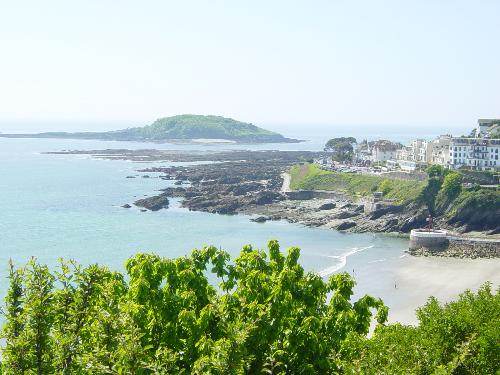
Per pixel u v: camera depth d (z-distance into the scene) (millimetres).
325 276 115938
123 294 32250
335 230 169000
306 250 141375
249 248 37500
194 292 31000
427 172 195250
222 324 27891
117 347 23922
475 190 174250
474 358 31172
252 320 28453
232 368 23500
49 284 26078
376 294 104188
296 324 30406
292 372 29125
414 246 146125
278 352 28016
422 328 36156
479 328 33719
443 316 35844
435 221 171500
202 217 182875
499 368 31094
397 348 30359
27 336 24281
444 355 32344
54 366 24344
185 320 28453
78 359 23203
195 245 142000
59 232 151625
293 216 185500
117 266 117938
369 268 124000
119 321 24531
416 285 110438
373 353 28656
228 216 186375
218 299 31047
